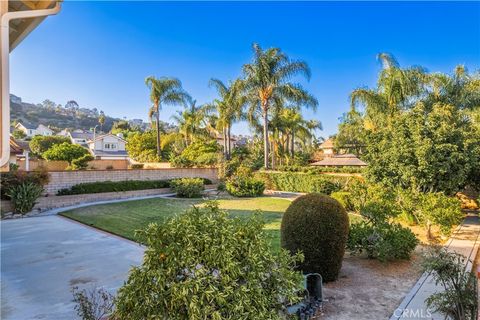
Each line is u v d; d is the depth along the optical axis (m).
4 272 5.63
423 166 9.20
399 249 5.76
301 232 4.84
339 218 4.94
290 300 3.06
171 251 2.73
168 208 12.83
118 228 9.24
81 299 3.60
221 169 20.84
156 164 25.55
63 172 14.37
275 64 21.59
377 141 10.85
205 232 2.89
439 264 3.60
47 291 4.78
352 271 5.52
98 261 6.24
